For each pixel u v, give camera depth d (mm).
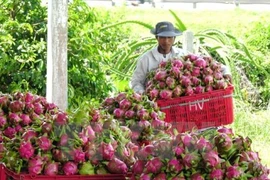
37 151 3793
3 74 8430
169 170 3654
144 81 7137
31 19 8820
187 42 9289
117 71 9719
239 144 3771
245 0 18859
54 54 6973
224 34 11297
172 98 6391
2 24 8633
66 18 7004
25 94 4836
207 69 6512
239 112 10383
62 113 3934
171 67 6484
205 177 3645
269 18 16547
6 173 3844
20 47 8375
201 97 6449
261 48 12977
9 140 4121
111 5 17125
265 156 9305
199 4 19391
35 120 4453
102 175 3814
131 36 12680
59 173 3777
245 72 11883
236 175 3639
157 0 18953
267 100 11547
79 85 8781
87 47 8797
